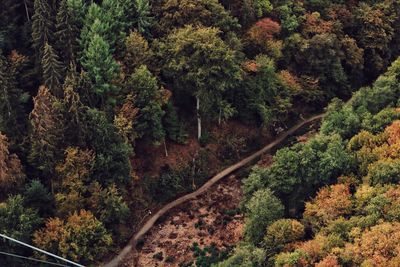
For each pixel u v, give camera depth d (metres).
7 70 83.75
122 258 81.81
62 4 83.69
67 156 77.06
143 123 86.31
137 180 88.62
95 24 84.56
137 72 84.88
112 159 80.00
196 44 86.50
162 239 84.75
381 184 70.81
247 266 66.06
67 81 79.81
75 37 86.69
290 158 76.31
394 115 79.56
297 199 76.06
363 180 72.62
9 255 73.62
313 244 65.06
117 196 79.88
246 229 74.06
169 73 89.44
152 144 91.12
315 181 75.12
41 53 84.56
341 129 82.00
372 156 74.38
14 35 89.81
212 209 89.25
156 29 92.12
